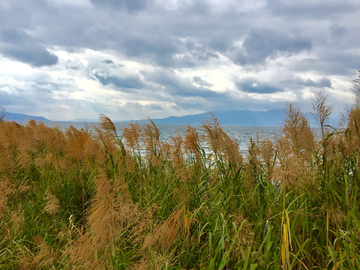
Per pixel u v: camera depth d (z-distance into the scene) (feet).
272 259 7.52
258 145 11.76
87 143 15.93
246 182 11.08
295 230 8.05
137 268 7.36
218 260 7.89
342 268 6.57
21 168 19.58
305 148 10.76
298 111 10.80
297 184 7.59
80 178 16.15
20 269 8.87
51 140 21.50
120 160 16.17
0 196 13.12
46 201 13.89
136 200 12.69
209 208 10.94
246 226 8.34
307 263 7.81
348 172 10.14
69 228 10.85
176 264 8.38
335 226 8.23
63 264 8.38
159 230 8.11
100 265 7.09
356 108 10.25
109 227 7.28
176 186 13.66
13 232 11.03
